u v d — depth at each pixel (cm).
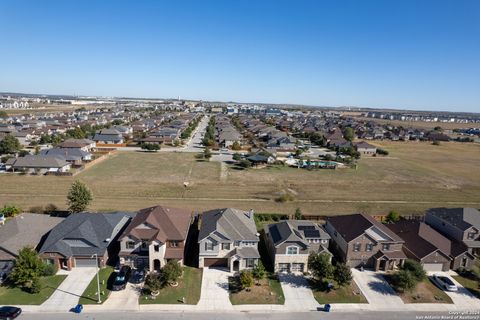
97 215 4859
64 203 6444
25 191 7144
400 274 4003
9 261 4041
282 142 13988
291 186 8362
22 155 9912
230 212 4897
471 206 7369
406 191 8350
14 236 4359
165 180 8462
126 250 4294
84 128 16025
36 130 15100
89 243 4303
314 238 4572
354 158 11981
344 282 3928
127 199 6869
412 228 5175
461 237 4950
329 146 14925
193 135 17850
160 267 4234
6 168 8819
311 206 6925
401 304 3756
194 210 6369
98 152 11944
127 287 3869
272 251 4494
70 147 11512
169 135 15225
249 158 10744
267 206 6806
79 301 3581
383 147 16000
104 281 3969
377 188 8512
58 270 4175
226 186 8138
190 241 5100
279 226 4819
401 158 13100
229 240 4347
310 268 4219
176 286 3916
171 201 6869
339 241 4788
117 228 4862
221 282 4066
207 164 10550
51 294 3681
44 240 4556
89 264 4284
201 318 3400
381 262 4488
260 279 4153
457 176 10219
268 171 9888
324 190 8138
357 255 4500
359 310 3625
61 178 8256
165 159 11144
